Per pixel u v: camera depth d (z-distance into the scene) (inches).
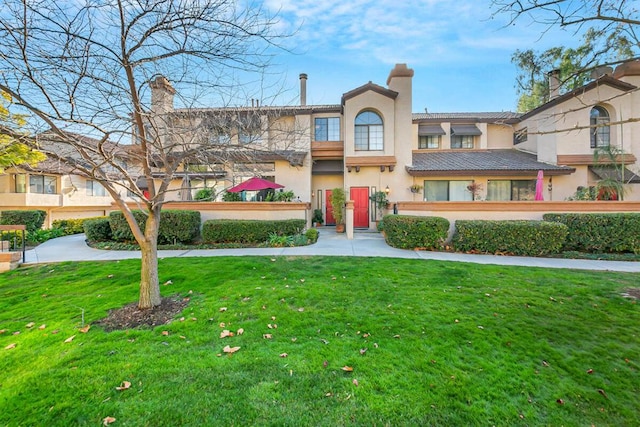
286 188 721.6
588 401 113.5
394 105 702.5
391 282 257.4
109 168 261.7
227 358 142.7
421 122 836.6
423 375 128.6
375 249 428.5
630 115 633.0
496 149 810.8
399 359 141.0
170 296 229.3
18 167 241.8
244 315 192.5
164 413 107.7
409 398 114.7
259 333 168.6
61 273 296.8
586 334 164.6
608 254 385.1
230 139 233.0
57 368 135.4
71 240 545.3
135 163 245.0
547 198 660.7
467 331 168.1
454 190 691.4
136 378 127.6
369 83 691.4
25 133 160.2
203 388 121.0
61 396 117.0
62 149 197.2
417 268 302.5
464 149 797.2
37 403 113.3
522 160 699.4
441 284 251.9
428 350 148.8
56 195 718.5
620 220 390.0
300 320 184.5
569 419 105.2
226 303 211.6
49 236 571.5
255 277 273.9
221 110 244.1
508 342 156.1
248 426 102.0
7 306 213.8
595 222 394.6
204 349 151.3
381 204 683.4
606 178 582.2
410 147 702.5
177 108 229.6
